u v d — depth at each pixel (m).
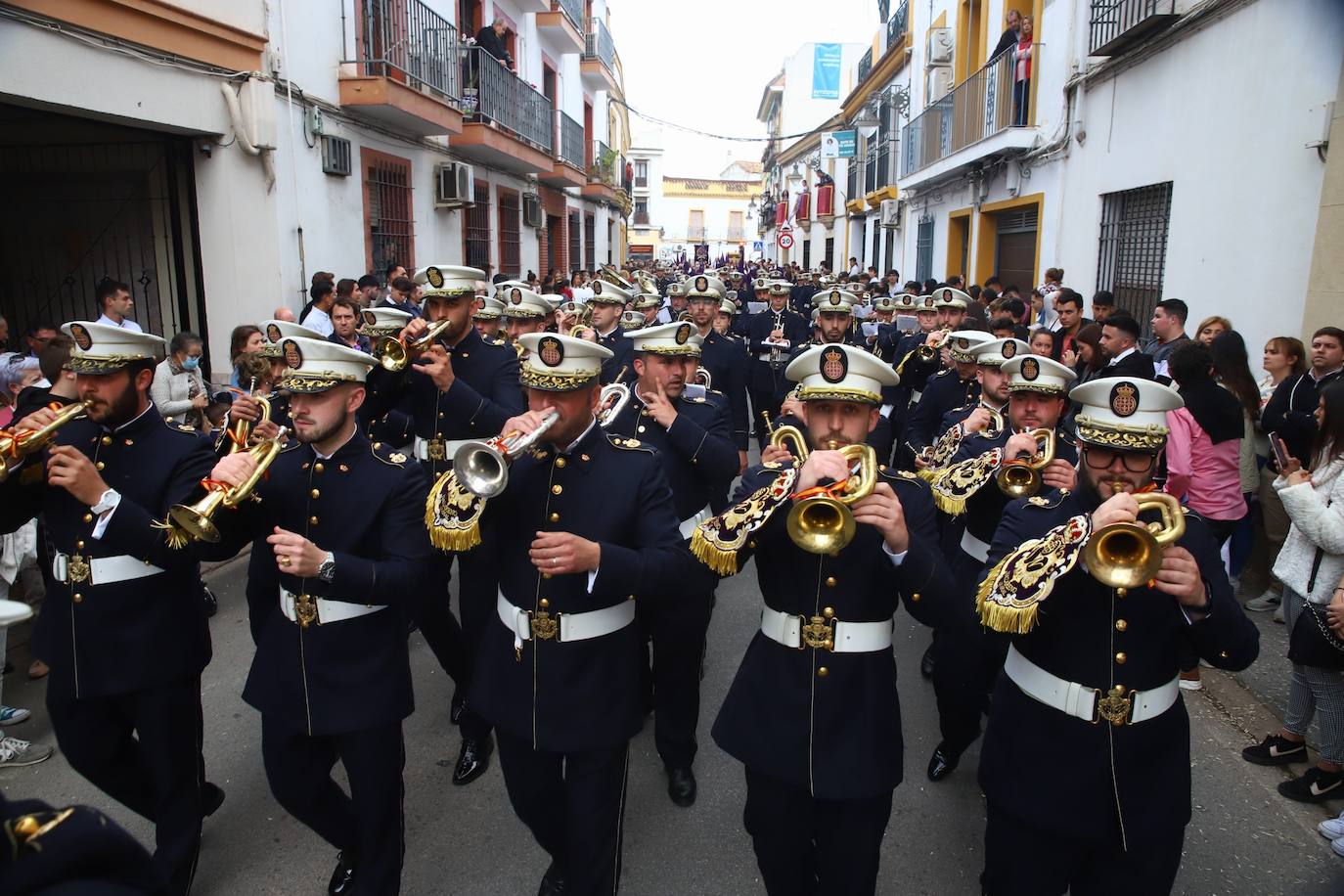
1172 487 4.50
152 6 7.55
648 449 3.06
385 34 11.49
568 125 21.98
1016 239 13.75
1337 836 3.65
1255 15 7.34
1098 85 10.36
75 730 3.20
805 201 40.72
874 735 2.66
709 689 5.02
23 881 1.16
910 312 10.72
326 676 2.96
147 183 8.92
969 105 14.66
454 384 4.64
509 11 17.94
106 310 6.57
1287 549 3.95
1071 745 2.51
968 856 3.61
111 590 3.11
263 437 3.32
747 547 2.66
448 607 4.44
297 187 9.73
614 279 9.28
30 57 6.56
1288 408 5.70
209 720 4.57
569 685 2.86
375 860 3.02
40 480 3.18
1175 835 2.47
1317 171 6.59
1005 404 4.49
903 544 2.51
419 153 13.05
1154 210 9.32
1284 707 4.80
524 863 3.53
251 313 9.18
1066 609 2.53
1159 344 6.98
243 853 3.56
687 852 3.61
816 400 2.66
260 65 9.04
